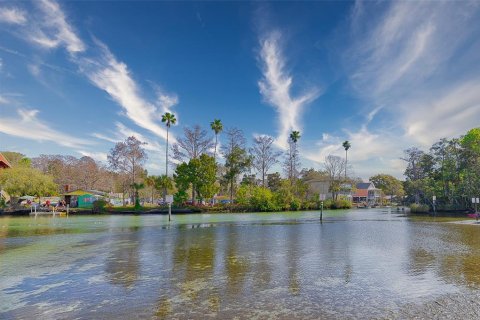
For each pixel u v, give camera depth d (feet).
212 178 180.45
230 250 46.88
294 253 44.04
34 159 258.98
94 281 29.73
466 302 23.36
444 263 36.96
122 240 58.85
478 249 46.96
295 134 239.91
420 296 24.80
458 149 161.58
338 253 43.88
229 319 20.13
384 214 153.69
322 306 22.52
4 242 57.00
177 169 179.93
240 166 204.33
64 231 75.92
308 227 84.89
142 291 26.32
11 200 173.47
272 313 21.16
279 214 157.58
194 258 40.68
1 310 22.38
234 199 207.21
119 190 272.31
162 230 77.87
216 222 104.47
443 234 66.85
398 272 32.63
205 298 24.39
